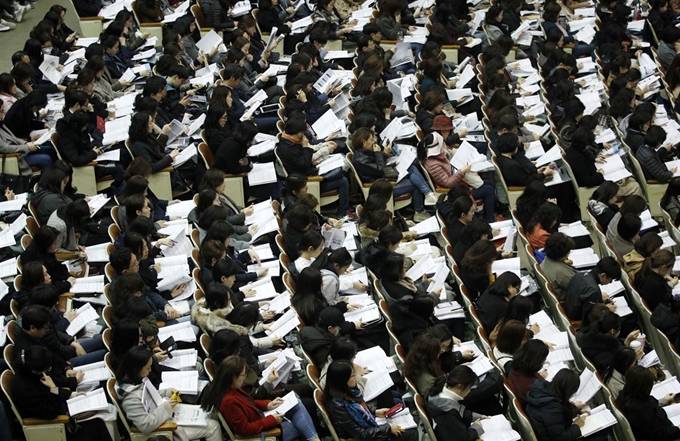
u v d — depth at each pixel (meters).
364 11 23.12
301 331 11.63
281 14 22.97
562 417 10.53
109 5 22.97
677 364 12.41
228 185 15.87
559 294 13.26
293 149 15.88
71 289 12.95
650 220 15.10
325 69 20.58
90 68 18.16
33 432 10.55
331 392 10.50
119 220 13.94
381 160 16.03
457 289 13.73
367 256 13.26
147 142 16.03
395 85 18.52
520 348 11.25
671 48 21.73
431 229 14.74
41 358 10.34
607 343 11.89
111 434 10.72
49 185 14.30
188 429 10.53
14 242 13.47
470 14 24.20
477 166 16.30
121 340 10.87
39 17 24.42
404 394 12.05
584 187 16.19
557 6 22.69
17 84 17.84
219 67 20.20
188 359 11.64
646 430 10.84
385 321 12.55
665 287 13.11
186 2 23.09
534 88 19.94
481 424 10.78
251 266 13.81
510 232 14.38
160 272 13.18
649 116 17.17
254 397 10.97
